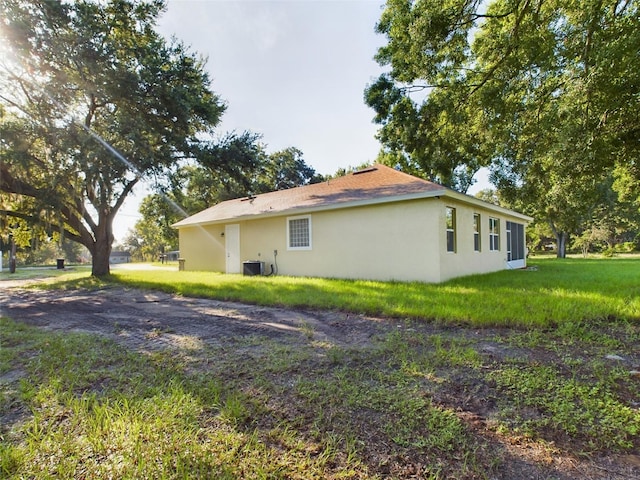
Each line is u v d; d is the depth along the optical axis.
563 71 6.48
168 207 21.55
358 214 10.31
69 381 3.06
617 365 3.21
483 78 7.52
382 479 1.75
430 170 10.77
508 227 14.66
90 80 10.27
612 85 5.11
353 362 3.40
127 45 11.40
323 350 3.79
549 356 3.47
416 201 9.22
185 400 2.62
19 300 8.33
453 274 9.73
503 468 1.82
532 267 15.12
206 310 6.38
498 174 10.11
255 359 3.55
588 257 27.16
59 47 9.44
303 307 6.22
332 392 2.73
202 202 27.97
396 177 11.77
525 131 7.71
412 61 7.49
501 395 2.64
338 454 1.96
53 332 4.94
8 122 10.14
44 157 11.60
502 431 2.17
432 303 5.86
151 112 11.57
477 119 8.18
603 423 2.23
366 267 10.15
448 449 1.99
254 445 2.05
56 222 11.91
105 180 10.52
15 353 3.91
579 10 5.64
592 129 5.56
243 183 14.67
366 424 2.27
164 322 5.46
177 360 3.57
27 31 9.01
